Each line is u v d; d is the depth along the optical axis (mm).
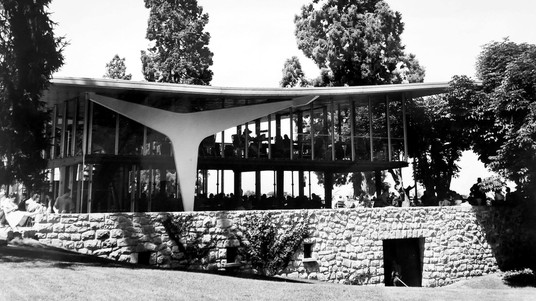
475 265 23594
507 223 25000
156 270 14234
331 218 21047
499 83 24672
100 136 22984
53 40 15211
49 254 14562
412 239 23875
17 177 14812
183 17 39781
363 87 24062
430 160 31859
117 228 17047
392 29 36656
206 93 21156
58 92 20500
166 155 22281
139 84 19812
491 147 25781
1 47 14500
